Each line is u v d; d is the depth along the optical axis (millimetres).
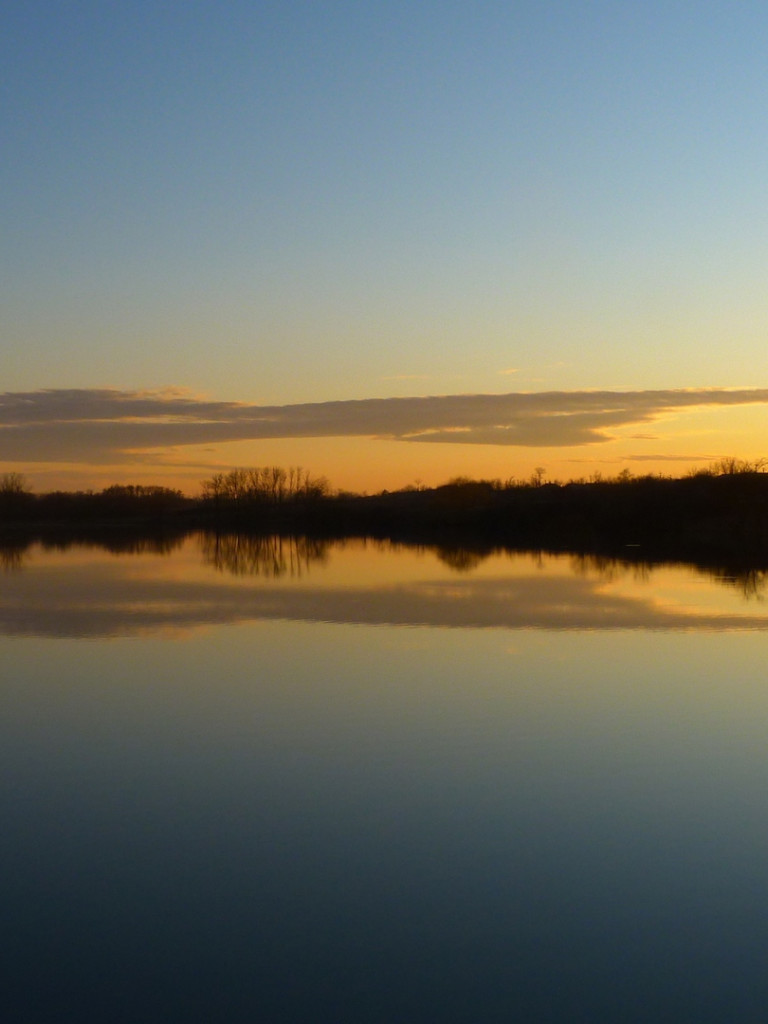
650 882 10039
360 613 29141
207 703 17703
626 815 11891
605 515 72688
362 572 43812
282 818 11906
